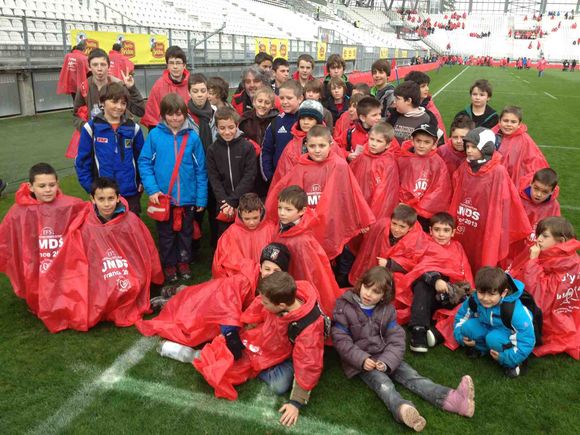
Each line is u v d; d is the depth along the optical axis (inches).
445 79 1417.3
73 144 223.9
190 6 1116.5
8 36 574.2
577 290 145.2
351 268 180.9
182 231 182.4
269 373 128.3
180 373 131.6
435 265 155.9
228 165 180.1
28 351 139.1
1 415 114.6
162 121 176.4
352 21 2583.7
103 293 150.3
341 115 234.2
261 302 132.6
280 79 277.4
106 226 152.5
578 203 289.4
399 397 118.4
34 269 153.6
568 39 3395.7
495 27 3666.3
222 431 112.1
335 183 162.4
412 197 180.2
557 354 145.7
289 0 1979.6
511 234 174.6
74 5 739.4
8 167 314.0
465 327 140.9
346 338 130.6
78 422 113.2
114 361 135.5
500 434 114.0
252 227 156.3
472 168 173.8
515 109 197.2
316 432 113.0
